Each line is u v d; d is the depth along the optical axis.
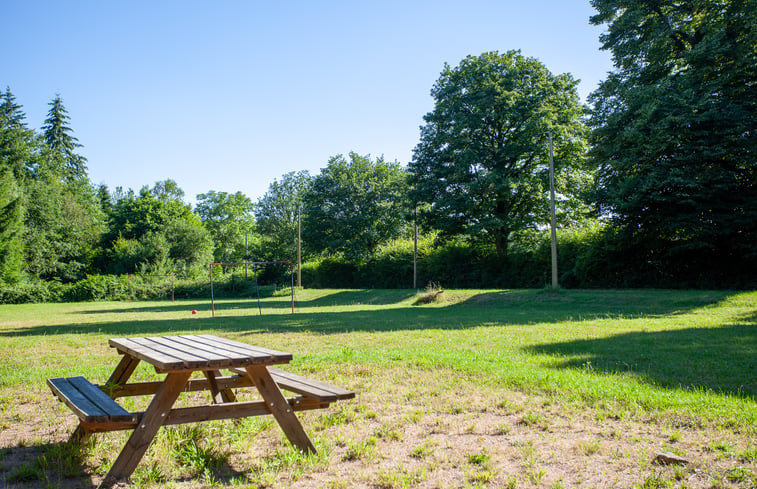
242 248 93.00
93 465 3.90
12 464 3.93
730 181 23.73
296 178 79.88
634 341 10.59
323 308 29.41
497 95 33.84
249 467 3.89
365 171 55.91
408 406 5.61
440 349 9.86
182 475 3.71
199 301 44.06
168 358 3.71
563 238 32.97
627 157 25.33
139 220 74.38
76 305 40.19
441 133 36.50
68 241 61.41
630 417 4.94
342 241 52.28
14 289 43.91
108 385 5.02
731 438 4.25
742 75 24.52
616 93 27.67
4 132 54.41
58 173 66.25
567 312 19.48
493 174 32.62
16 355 10.47
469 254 39.22
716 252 25.47
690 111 23.58
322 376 7.25
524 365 7.74
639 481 3.43
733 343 10.04
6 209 46.31
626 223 27.03
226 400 5.21
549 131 32.31
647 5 27.19
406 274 45.41
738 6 24.67
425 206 42.09
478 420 5.04
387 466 3.83
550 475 3.59
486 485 3.43
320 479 3.59
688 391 5.83
